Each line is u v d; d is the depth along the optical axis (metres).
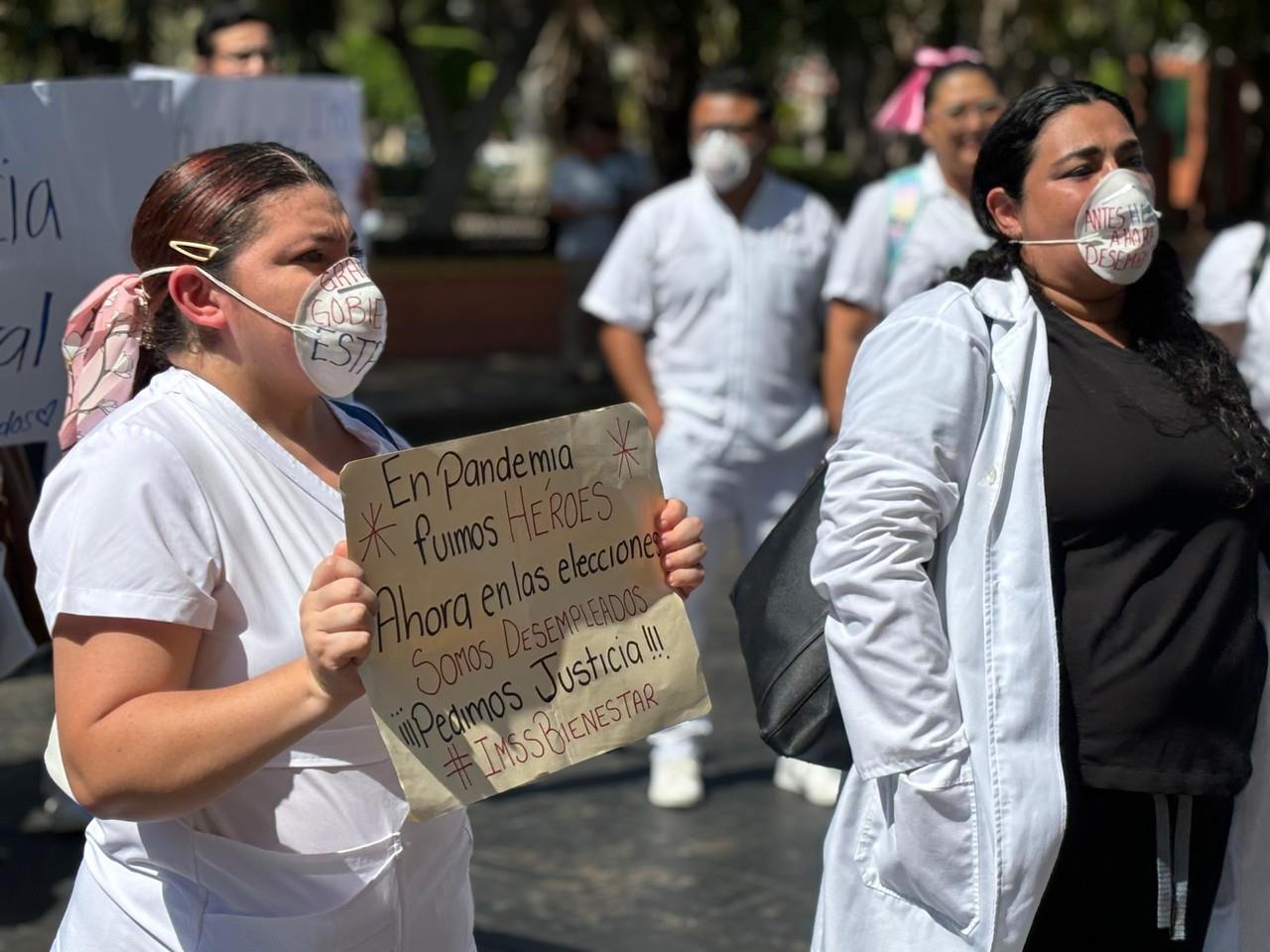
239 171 1.92
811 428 4.89
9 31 9.98
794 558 2.51
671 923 3.99
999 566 2.28
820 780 4.82
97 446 1.85
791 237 4.79
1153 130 13.85
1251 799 2.48
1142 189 2.41
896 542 2.23
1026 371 2.36
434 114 15.19
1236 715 2.37
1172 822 2.36
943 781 2.20
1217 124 12.86
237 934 1.88
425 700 1.87
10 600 3.26
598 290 4.88
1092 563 2.31
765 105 4.71
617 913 4.04
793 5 12.23
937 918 2.29
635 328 4.87
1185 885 2.36
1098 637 2.29
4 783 4.83
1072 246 2.43
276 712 1.75
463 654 1.91
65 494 1.83
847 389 2.42
